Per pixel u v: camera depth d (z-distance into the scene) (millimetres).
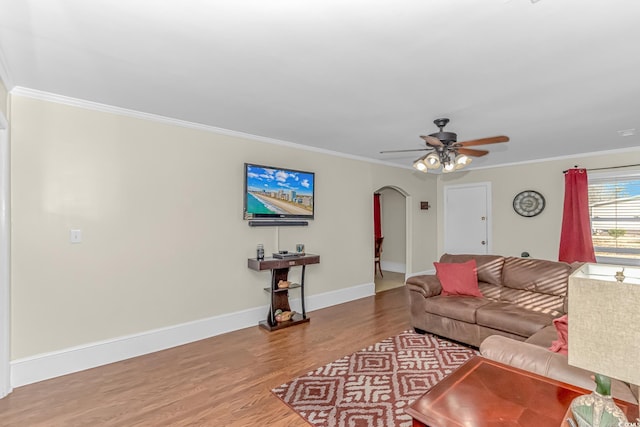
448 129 3648
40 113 2635
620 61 2078
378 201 7531
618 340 863
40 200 2639
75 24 1683
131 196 3086
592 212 4910
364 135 3916
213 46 1906
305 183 4387
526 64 2121
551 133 3820
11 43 1873
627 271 1017
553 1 1499
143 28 1723
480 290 3666
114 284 2986
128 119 3070
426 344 3307
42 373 2615
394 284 6176
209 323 3559
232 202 3764
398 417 2125
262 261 3633
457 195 6539
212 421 2100
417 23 1675
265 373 2717
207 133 3576
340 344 3322
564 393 1413
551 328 2627
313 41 1847
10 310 2490
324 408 2227
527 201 5590
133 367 2834
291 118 3266
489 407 1322
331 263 4781
